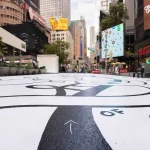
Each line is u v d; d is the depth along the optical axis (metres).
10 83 11.34
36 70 34.00
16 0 107.56
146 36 35.91
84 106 4.77
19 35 83.75
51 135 2.79
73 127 3.15
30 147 2.38
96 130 3.00
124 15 47.91
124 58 47.47
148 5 32.47
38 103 5.12
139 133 2.85
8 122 3.37
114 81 13.74
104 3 91.12
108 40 46.47
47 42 111.12
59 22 134.88
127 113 4.05
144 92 7.55
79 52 159.38
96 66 73.00
